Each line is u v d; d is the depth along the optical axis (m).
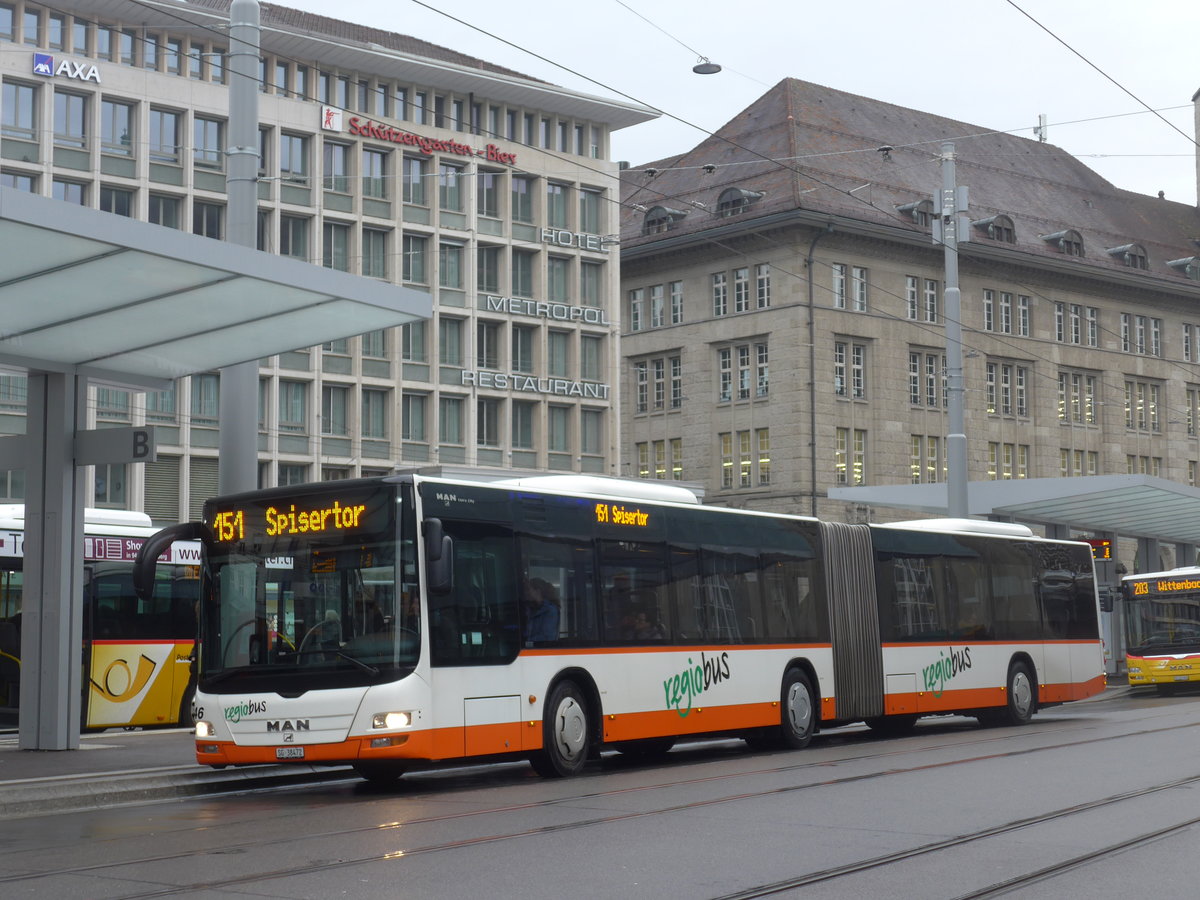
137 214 54.94
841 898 9.34
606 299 68.69
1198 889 9.73
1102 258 82.81
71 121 53.91
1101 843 11.62
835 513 69.81
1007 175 83.06
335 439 60.56
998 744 21.98
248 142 18.50
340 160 60.28
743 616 20.95
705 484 73.31
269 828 12.88
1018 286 78.81
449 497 16.53
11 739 22.41
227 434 19.03
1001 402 77.62
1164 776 16.61
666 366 75.75
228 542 16.69
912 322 73.38
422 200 62.62
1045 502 40.62
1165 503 41.38
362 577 16.03
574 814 13.54
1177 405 86.75
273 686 15.98
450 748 15.98
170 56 56.19
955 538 26.36
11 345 18.28
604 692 18.23
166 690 25.64
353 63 60.16
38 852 11.61
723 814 13.40
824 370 70.06
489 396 64.69
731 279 73.00
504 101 65.06
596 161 68.44
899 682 24.19
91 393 54.62
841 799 14.55
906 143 78.44
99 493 54.69
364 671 15.73
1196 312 88.12
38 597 18.98
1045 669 28.33
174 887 9.75
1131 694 42.66
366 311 17.94
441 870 10.36
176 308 17.27
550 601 17.69
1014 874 10.23
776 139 73.62
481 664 16.52
